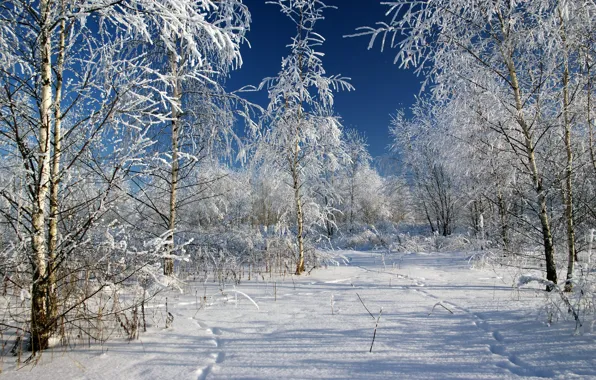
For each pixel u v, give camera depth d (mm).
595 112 5145
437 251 13461
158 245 3410
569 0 4434
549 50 4922
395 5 4832
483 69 5445
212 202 8383
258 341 3195
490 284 5898
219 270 7289
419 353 2779
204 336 3367
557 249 7027
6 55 3045
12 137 3082
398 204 23094
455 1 5102
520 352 2688
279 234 9391
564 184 5441
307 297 5227
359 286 6090
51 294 3156
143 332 3494
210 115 6789
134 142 3627
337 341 3121
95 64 3379
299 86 8227
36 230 3049
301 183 8844
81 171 3553
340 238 19359
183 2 3078
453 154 7918
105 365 2686
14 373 2535
